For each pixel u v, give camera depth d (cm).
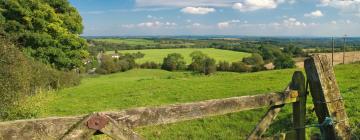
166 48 17400
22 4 4994
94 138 1209
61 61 5353
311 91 593
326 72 578
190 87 3275
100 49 14700
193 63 8962
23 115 1725
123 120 393
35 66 3266
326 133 594
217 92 2759
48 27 5303
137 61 11238
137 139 394
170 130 1566
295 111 587
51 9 5359
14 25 4850
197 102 460
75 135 353
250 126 1554
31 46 5053
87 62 7956
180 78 4825
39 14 5144
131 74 9050
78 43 5731
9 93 1684
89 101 2975
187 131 1546
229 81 3481
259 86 2836
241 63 8481
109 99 2969
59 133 345
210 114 473
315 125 579
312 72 577
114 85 4534
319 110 591
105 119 373
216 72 8031
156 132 1529
